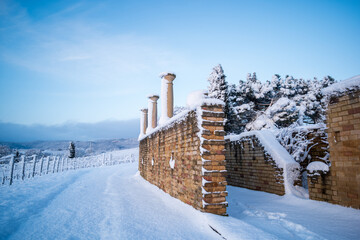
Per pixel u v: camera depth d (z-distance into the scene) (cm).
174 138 723
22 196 759
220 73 2316
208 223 428
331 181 635
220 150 505
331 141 633
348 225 475
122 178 1456
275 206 670
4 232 399
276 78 2739
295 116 1955
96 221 475
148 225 443
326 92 645
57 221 477
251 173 986
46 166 1731
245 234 364
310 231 439
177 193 670
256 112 2323
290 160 823
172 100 1080
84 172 1925
